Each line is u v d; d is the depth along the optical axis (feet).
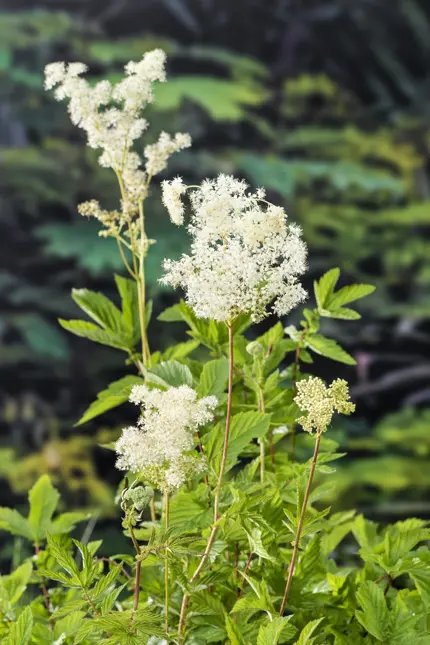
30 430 22.70
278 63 31.32
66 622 3.63
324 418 3.07
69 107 3.90
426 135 29.30
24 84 24.06
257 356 3.75
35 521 4.07
